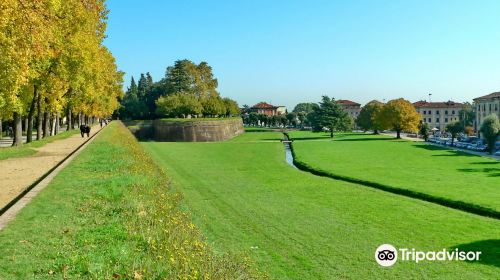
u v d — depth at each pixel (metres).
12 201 17.23
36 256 10.13
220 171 48.25
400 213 26.91
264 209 27.72
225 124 143.00
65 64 42.62
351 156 67.69
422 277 16.55
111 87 83.19
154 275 8.72
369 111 163.62
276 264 17.52
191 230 12.66
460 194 33.12
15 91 29.97
